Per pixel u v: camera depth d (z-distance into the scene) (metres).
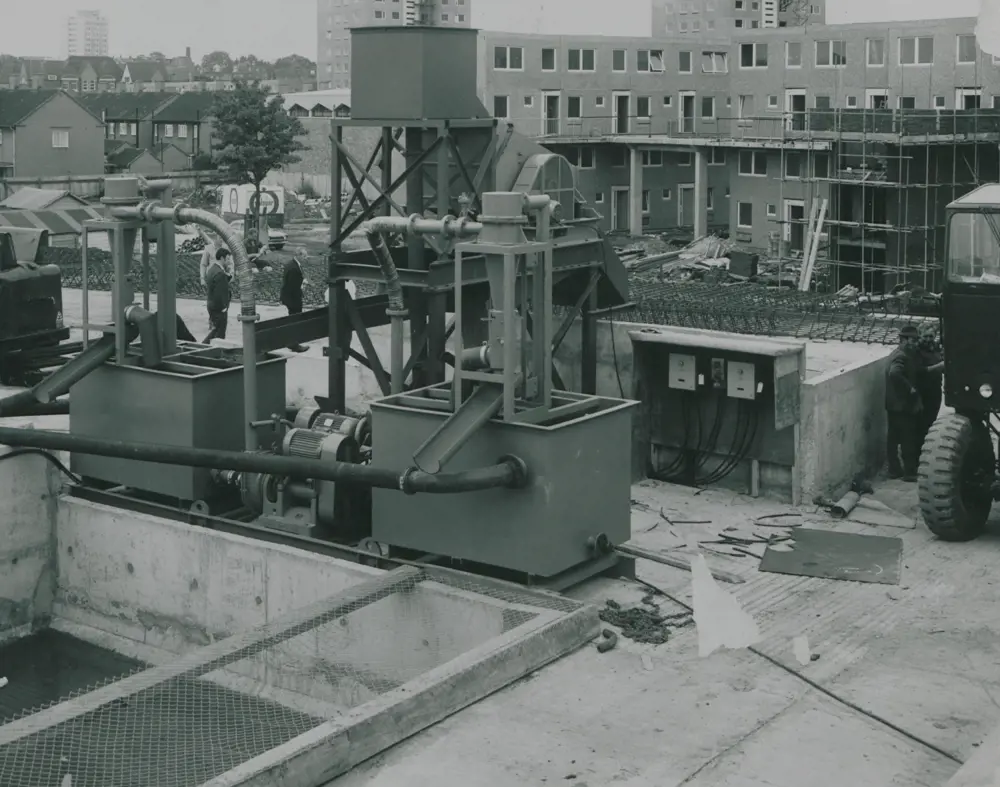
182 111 85.81
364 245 48.09
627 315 23.86
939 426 12.51
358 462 11.91
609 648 9.86
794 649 9.85
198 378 12.40
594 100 61.88
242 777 7.38
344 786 7.79
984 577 11.56
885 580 11.47
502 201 10.55
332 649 10.41
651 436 15.05
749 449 14.30
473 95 14.49
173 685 8.73
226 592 11.66
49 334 19.34
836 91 47.66
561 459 10.55
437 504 10.94
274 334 14.23
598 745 8.28
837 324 24.33
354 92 14.37
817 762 8.03
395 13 135.62
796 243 47.06
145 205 12.70
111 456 11.98
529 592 10.36
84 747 8.21
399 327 13.02
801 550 12.29
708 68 64.81
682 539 12.74
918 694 9.07
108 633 12.59
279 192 56.16
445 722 8.62
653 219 63.16
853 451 14.66
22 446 12.39
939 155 40.25
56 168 71.75
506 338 10.48
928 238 40.31
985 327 12.23
